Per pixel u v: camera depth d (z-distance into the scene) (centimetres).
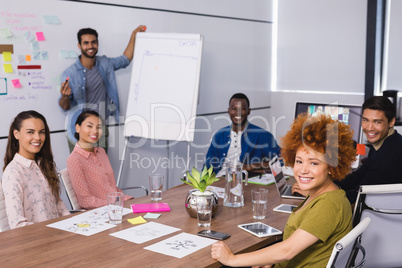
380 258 209
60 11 390
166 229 220
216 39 541
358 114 348
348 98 574
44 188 273
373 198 202
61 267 175
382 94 534
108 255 187
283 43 623
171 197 280
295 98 615
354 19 566
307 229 175
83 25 407
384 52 546
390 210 202
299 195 278
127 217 238
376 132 308
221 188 302
